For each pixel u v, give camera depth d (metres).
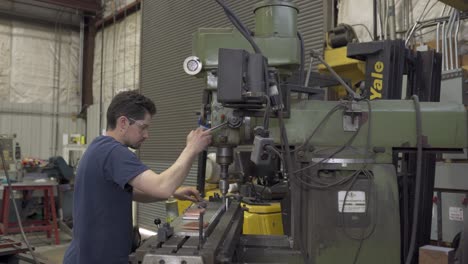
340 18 3.47
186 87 4.93
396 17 3.07
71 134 6.91
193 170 4.29
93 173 1.43
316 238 1.45
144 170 1.39
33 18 6.60
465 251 1.61
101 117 6.61
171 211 2.46
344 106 1.47
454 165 2.30
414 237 1.43
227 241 1.32
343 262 1.44
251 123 1.44
